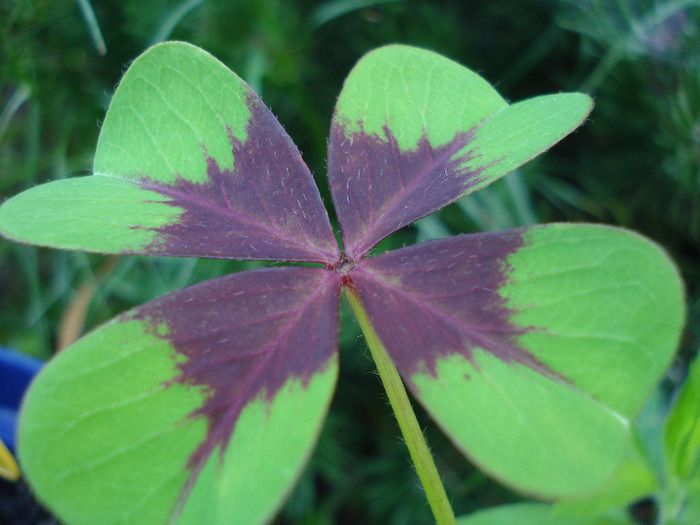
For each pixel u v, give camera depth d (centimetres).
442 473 19
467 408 7
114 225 8
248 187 9
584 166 22
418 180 10
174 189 9
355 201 9
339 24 23
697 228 21
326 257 9
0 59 20
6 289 23
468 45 22
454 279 8
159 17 21
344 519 20
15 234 8
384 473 20
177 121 10
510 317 8
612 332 7
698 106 20
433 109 10
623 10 21
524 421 7
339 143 10
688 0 20
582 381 7
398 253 9
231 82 10
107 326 8
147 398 7
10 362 13
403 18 22
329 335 8
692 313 19
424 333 8
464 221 21
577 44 22
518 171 21
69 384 7
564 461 7
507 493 18
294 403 7
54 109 22
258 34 21
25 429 7
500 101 10
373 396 20
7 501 11
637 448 11
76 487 7
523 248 8
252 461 7
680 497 11
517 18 22
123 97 10
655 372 7
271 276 8
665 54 21
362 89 10
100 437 7
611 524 11
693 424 11
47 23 21
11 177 22
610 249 8
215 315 8
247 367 8
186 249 9
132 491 7
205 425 7
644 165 21
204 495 7
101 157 10
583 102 9
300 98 21
